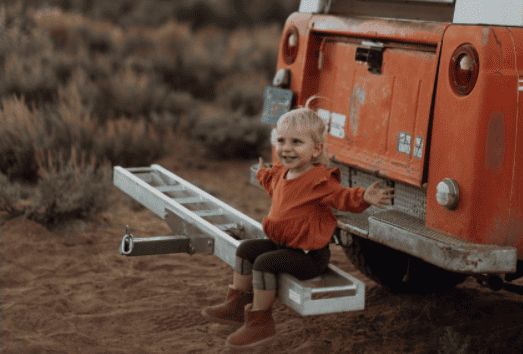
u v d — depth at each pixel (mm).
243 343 2648
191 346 3398
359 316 3842
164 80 12352
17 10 12992
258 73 13398
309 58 3982
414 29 3129
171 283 4371
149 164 7891
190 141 9203
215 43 16578
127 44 13867
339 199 2604
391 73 3379
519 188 2756
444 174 2871
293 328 3666
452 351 3314
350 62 3705
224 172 7969
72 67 10703
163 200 3426
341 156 3781
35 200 5594
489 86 2662
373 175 3631
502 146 2705
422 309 3932
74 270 4559
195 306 3967
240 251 2811
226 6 26766
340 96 3805
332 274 2715
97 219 5758
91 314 3814
